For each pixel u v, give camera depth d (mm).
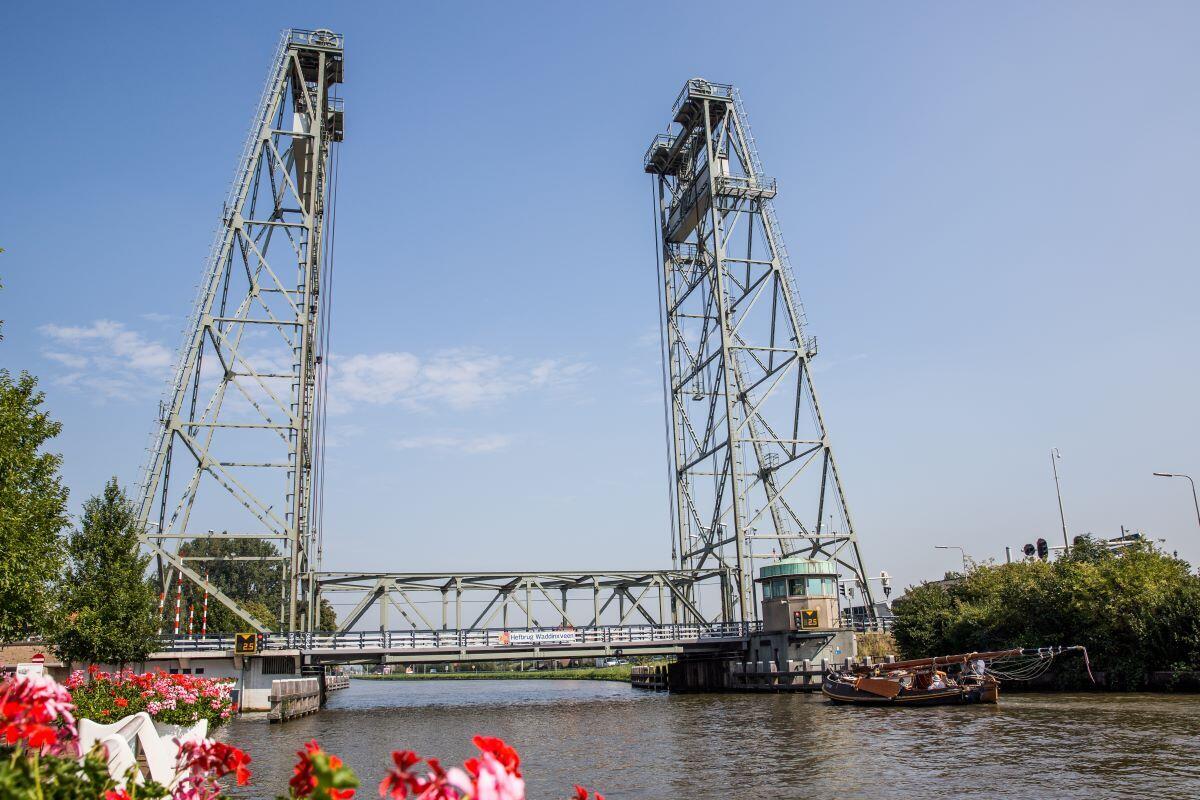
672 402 75000
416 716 50875
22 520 25328
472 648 55812
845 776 25828
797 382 69188
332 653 53812
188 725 27062
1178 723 32969
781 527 67562
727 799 23234
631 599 65500
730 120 72562
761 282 69125
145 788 7551
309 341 61438
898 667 48344
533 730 41125
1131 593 47125
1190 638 43062
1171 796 21531
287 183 62500
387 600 59844
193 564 125688
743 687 61750
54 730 7328
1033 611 52844
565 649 57594
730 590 68125
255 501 55562
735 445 65500
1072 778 24000
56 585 36000
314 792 5848
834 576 61656
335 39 63188
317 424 61531
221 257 58281
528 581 63031
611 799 23531
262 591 132000
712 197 68312
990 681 43094
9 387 27234
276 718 45438
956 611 60688
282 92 62031
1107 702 41062
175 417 55469
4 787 5910
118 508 40906
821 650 58562
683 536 72812
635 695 68875
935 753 29031
